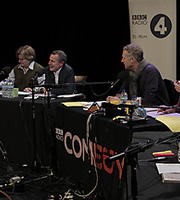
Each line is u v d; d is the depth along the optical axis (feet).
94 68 20.95
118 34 20.33
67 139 9.82
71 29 20.57
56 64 12.96
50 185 10.04
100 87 20.81
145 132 8.08
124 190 6.91
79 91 14.53
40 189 9.78
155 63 17.38
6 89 12.20
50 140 10.74
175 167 6.72
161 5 16.92
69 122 9.64
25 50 13.91
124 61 11.03
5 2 19.97
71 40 20.71
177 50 19.33
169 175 6.43
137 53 10.86
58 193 9.50
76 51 20.85
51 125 10.94
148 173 6.67
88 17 20.38
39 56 20.83
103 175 8.23
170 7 16.90
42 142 11.01
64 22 20.49
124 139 7.28
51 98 11.55
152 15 17.04
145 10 17.06
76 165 9.50
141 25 17.19
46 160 11.06
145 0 16.97
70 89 12.76
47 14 20.36
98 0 20.11
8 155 11.85
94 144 8.52
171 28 17.07
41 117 10.88
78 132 9.22
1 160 12.12
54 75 13.33
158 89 10.98
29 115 11.12
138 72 11.03
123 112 8.17
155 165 6.89
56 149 10.68
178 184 6.43
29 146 11.35
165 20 17.01
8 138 11.76
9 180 9.78
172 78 17.39
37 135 11.05
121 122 7.68
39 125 10.96
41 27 20.49
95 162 8.56
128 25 20.10
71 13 20.38
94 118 8.43
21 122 11.35
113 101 9.98
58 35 20.65
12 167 11.55
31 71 14.08
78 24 20.49
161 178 6.48
